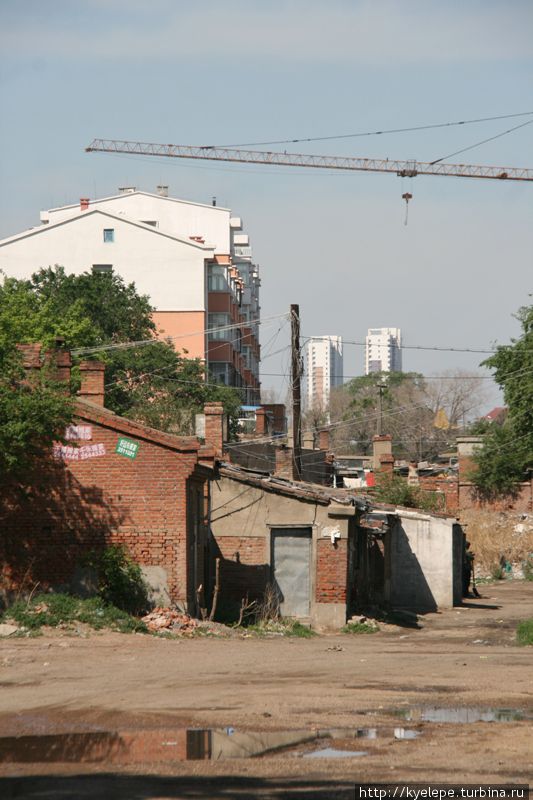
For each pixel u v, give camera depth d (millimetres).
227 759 14617
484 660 28156
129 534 36969
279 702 19500
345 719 17594
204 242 145500
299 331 57438
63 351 38531
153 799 12414
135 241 130500
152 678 23172
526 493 91625
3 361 33750
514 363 92438
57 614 32844
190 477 37594
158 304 130625
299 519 42375
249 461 77562
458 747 15297
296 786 13078
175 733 16484
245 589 42406
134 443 37250
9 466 33250
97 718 17875
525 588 71312
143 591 36750
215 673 24172
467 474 93250
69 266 129750
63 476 37188
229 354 136375
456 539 59094
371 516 50938
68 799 12453
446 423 139750
